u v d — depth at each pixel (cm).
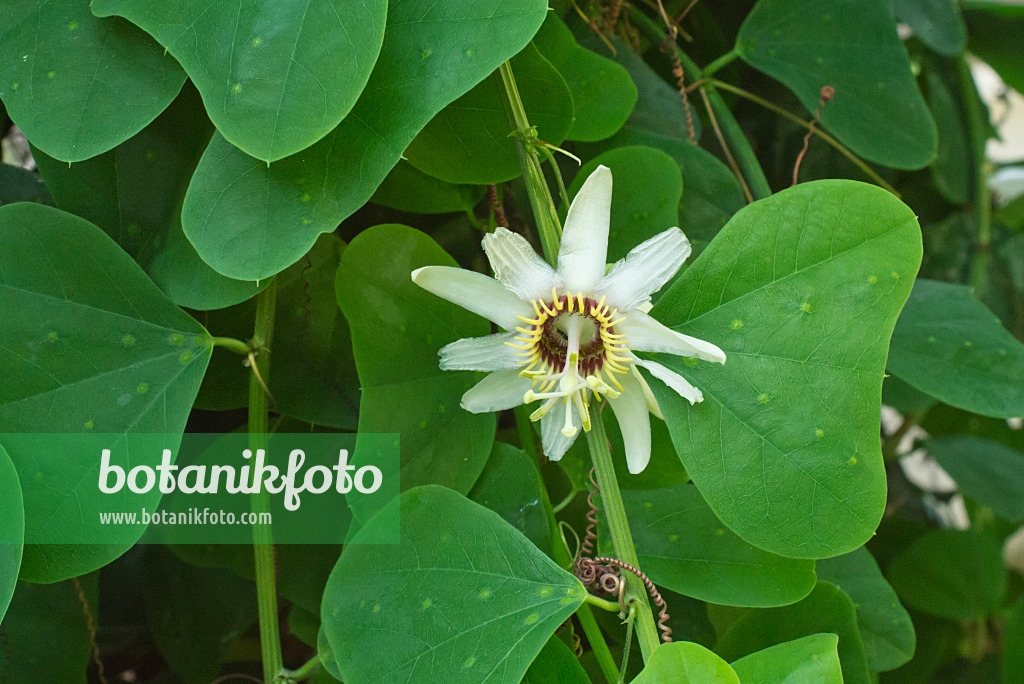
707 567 71
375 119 68
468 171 73
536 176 70
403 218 77
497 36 68
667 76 80
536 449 74
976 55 90
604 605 69
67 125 69
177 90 69
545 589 69
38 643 74
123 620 81
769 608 73
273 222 68
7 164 76
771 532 69
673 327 69
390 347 71
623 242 73
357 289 70
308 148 69
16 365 69
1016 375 75
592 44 77
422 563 70
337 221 68
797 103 83
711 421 69
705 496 69
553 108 72
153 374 70
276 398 73
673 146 76
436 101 68
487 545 69
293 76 67
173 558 79
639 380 69
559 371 69
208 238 68
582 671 70
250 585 79
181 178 71
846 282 68
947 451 84
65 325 70
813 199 69
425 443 71
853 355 68
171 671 81
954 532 85
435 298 71
